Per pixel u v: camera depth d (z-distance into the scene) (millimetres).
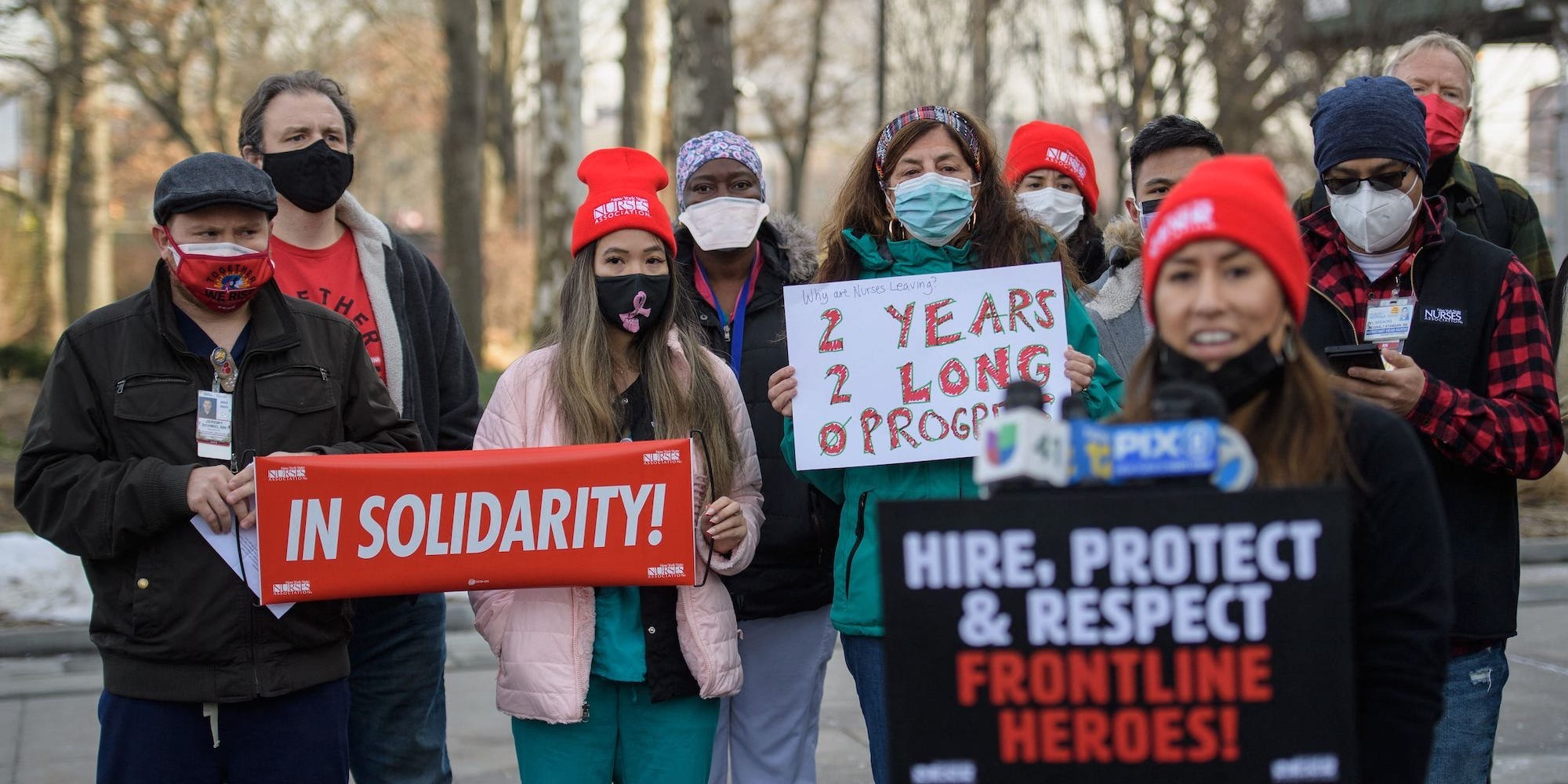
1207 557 1895
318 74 4078
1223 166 2129
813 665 4461
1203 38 16219
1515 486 3461
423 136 50812
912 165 3789
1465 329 3441
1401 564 2105
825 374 3648
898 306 3645
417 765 4102
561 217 17609
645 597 3512
